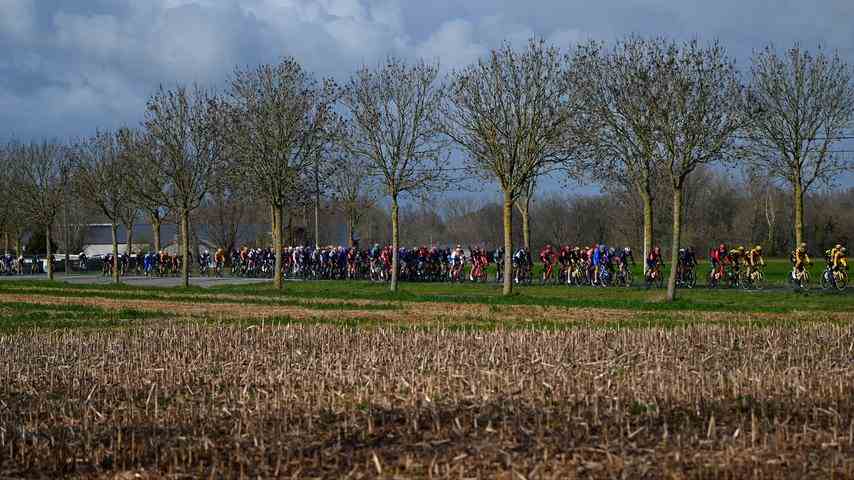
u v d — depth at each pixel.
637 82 31.94
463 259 48.41
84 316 26.22
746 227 79.81
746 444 10.46
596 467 9.52
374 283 47.25
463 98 35.03
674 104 30.91
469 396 13.02
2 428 11.45
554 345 18.00
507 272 34.94
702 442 10.41
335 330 21.41
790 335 19.75
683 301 30.12
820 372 14.83
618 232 79.06
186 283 43.25
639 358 16.45
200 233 90.44
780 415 11.95
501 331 20.17
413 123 39.19
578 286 42.28
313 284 46.88
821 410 12.04
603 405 12.40
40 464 10.22
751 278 39.06
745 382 13.83
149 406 13.14
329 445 10.68
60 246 98.75
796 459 9.84
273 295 36.28
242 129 40.09
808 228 77.75
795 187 41.84
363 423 11.66
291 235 70.75
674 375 14.36
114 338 20.34
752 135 39.28
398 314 26.55
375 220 103.19
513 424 11.43
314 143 40.47
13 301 32.81
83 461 10.30
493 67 34.66
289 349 18.33
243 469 9.80
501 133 34.62
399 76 39.09
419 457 10.12
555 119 34.41
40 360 17.22
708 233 77.75
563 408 12.23
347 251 52.72
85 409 12.74
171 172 43.12
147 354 17.77
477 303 31.14
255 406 12.64
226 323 23.80
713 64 31.11
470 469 9.58
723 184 85.12
